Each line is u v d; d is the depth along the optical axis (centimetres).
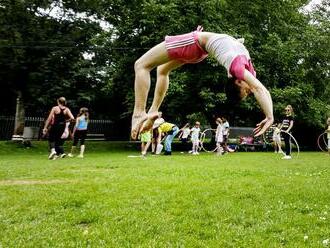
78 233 419
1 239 398
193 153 1828
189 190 625
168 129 1727
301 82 2475
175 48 301
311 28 2545
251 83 275
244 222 461
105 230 429
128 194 596
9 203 538
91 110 2775
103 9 2448
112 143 2384
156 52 306
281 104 2253
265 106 268
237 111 2397
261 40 2427
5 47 2117
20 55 2142
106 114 2842
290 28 2519
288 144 1415
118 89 2375
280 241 400
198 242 393
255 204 545
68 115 1375
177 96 2161
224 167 1006
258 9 2417
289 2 2489
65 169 949
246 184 692
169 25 2109
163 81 322
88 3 2348
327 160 1333
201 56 305
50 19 2338
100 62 2489
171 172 865
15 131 2264
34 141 2303
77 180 739
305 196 593
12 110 2783
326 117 2461
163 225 446
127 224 450
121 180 730
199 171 885
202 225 452
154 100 326
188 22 2114
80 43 2461
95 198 571
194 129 1845
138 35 2255
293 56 2391
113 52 2431
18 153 1866
